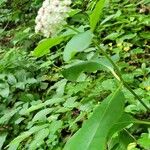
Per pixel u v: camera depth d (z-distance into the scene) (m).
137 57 0.89
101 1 0.35
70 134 0.69
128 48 0.89
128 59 0.88
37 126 0.64
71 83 0.80
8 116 0.75
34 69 0.94
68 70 0.38
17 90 0.89
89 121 0.33
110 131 0.34
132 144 0.48
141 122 0.36
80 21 1.03
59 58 0.99
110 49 0.89
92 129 0.32
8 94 0.84
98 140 0.32
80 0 1.17
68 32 0.37
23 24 1.31
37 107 0.67
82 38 0.35
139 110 0.61
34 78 0.92
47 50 0.38
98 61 0.38
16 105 0.80
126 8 1.05
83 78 0.75
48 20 0.36
